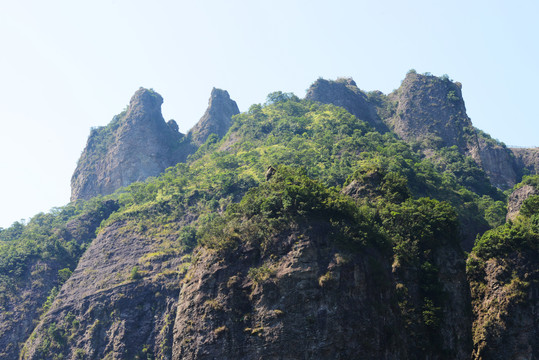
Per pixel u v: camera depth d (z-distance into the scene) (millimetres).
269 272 98125
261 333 94000
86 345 175000
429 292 106438
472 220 180500
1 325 193375
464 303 107375
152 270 186250
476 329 117812
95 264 198875
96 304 182500
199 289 100750
